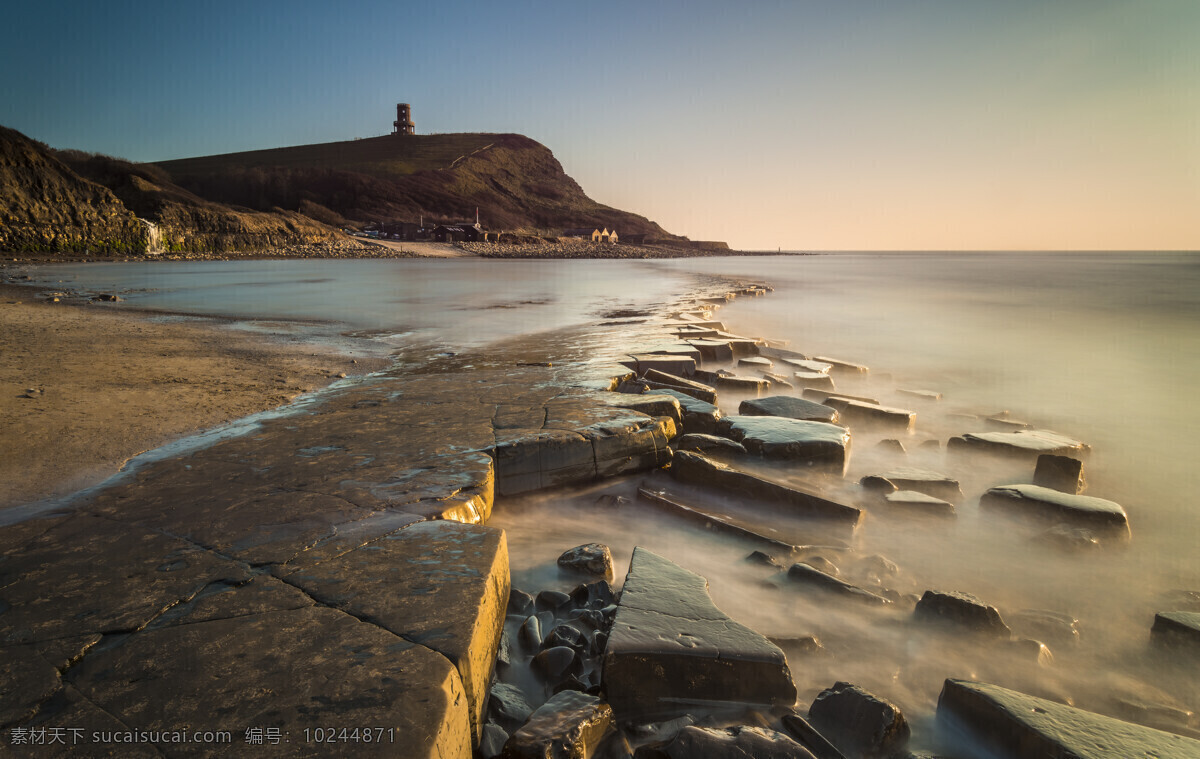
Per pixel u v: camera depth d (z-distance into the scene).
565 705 2.14
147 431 5.25
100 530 2.89
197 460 4.02
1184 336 13.52
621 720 2.26
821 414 5.93
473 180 175.00
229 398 6.62
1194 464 5.45
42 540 2.77
